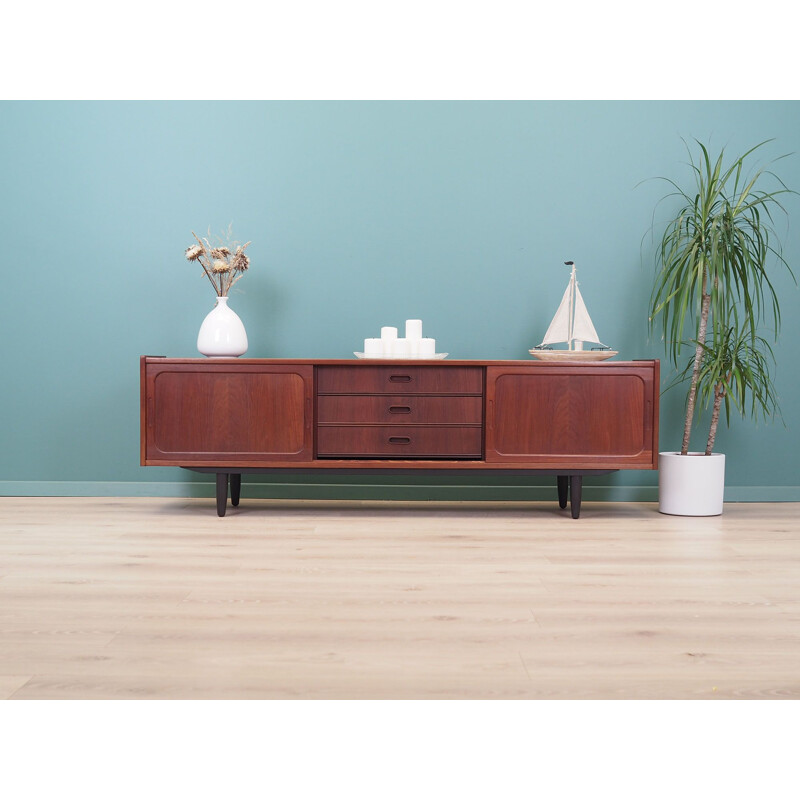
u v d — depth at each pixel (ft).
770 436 11.27
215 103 11.04
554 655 4.95
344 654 4.95
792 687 4.49
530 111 11.09
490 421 9.66
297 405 9.62
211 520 9.50
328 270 11.13
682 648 5.08
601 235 11.14
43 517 9.62
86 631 5.34
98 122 11.02
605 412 9.68
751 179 11.12
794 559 7.55
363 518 9.73
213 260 10.33
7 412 11.13
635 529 9.10
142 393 9.60
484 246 11.12
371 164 11.09
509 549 7.95
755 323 11.18
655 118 11.10
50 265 11.07
